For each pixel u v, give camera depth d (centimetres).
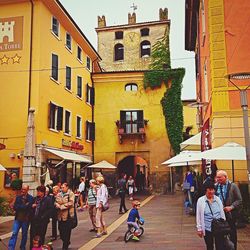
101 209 1218
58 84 2622
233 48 1541
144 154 3378
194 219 1540
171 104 3388
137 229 1095
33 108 2239
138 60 4728
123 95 3469
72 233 1291
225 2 1584
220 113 1501
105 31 4934
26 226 959
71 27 2827
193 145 2016
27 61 2336
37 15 2373
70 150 2794
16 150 2245
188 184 1706
